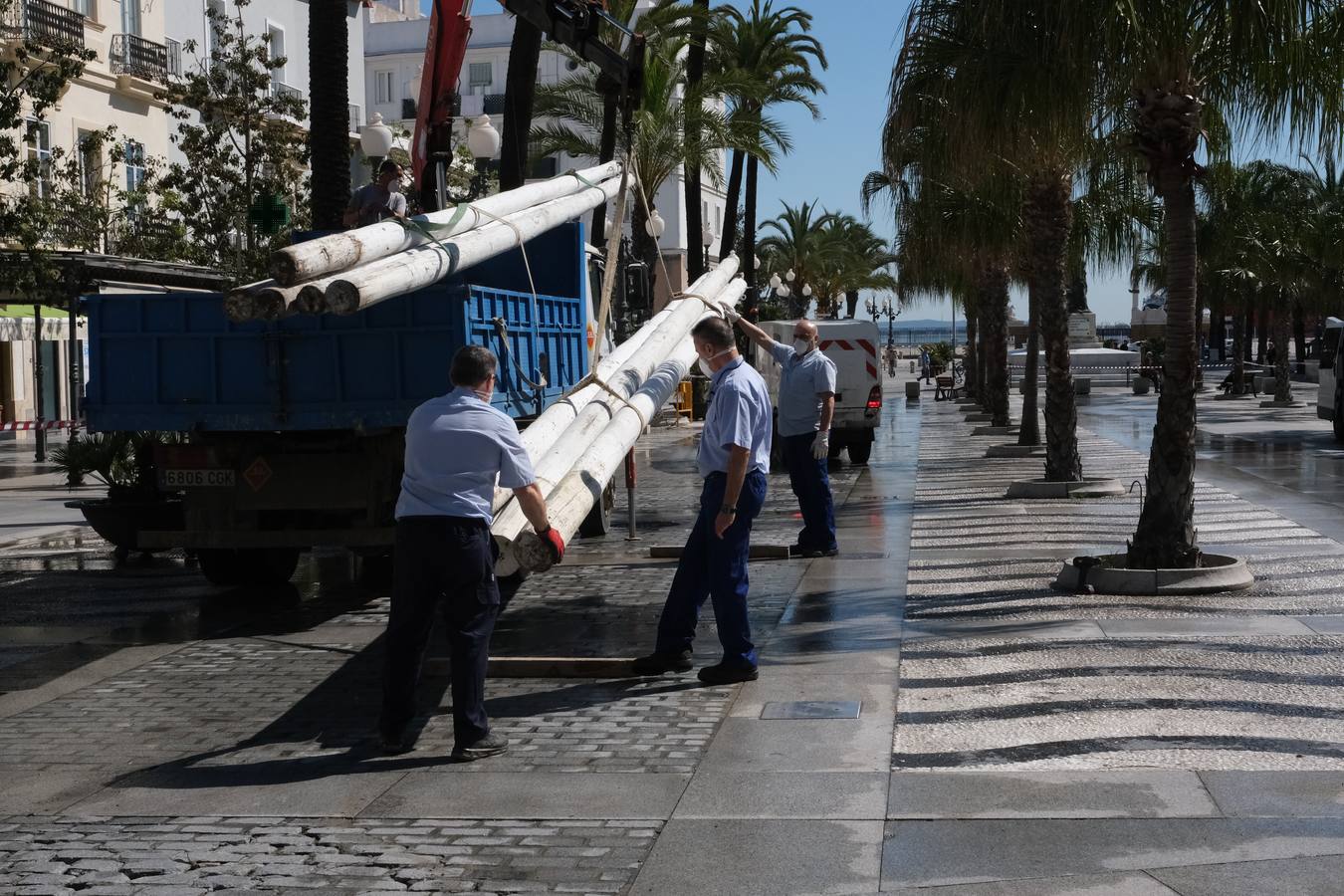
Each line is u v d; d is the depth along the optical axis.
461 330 9.71
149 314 10.18
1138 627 8.44
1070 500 15.95
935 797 5.43
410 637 6.39
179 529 12.98
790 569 11.36
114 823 5.53
